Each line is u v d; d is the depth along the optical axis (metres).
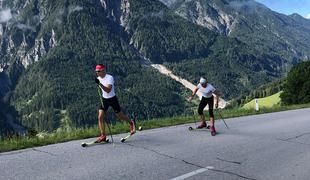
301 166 9.59
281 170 9.17
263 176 8.65
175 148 11.16
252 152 11.02
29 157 9.70
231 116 21.47
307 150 11.52
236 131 14.94
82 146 11.09
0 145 11.01
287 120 19.17
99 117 11.56
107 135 13.25
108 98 11.50
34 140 11.76
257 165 9.56
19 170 8.48
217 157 10.21
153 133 13.93
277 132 14.87
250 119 19.69
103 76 11.50
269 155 10.71
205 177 8.37
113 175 8.25
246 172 8.90
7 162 9.17
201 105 14.81
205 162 9.62
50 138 12.33
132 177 8.15
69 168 8.70
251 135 13.96
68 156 9.84
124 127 15.13
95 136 13.08
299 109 27.47
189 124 17.28
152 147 11.19
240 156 10.45
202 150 11.02
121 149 10.80
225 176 8.51
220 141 12.55
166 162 9.49
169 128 15.59
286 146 12.06
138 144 11.58
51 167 8.76
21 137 13.24
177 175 8.41
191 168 9.02
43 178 7.91
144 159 9.72
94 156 9.89
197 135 13.66
